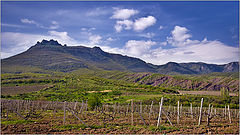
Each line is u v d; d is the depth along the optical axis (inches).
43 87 4173.2
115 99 3046.3
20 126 642.2
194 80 7057.1
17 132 559.8
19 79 5068.9
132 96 3422.7
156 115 1175.6
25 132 562.6
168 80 7657.5
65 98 2925.7
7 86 4195.4
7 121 754.8
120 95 3595.0
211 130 637.9
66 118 901.2
